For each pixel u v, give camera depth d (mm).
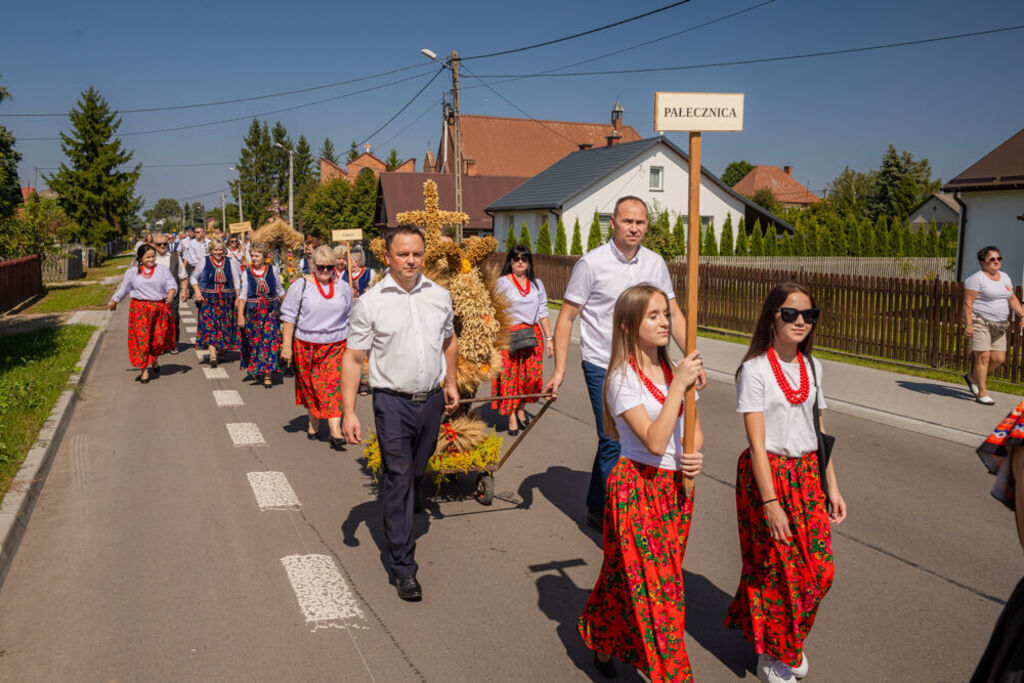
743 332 16125
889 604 4254
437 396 4430
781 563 3229
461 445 5645
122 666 3557
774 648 3309
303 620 4016
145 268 10484
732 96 3105
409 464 4309
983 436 7891
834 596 4352
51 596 4262
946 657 3695
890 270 34219
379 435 4320
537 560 4816
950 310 11594
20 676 3465
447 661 3637
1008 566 4766
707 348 14180
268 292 10195
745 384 3242
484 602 4250
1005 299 9219
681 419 3117
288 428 8141
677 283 18359
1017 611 2271
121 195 58094
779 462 3250
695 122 3082
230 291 11891
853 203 73625
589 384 5078
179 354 13156
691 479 3094
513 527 5371
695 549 5020
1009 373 10836
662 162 37469
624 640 3270
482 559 4836
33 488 5863
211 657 3643
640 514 3068
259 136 120000
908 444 7668
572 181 37906
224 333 11945
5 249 23875
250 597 4273
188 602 4203
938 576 4617
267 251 10281
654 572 3023
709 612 4156
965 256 22078
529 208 36875
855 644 3814
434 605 4211
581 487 6262
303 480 6363
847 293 13477
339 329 7316
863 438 7906
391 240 4293
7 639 3799
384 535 5203
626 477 3098
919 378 11250
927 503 5910
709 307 17172
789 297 3178
